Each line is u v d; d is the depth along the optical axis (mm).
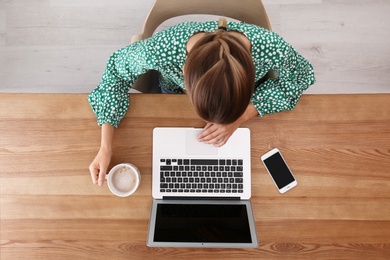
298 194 1159
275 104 1151
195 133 1175
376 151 1175
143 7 1983
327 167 1170
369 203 1155
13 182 1149
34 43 1955
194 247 1129
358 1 1996
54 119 1171
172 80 1271
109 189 1155
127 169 1151
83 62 1950
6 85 1933
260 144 1178
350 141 1178
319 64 1978
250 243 1066
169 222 1100
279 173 1164
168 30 1077
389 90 1972
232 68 807
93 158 1166
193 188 1152
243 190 1154
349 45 1982
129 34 1969
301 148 1177
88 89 1940
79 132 1171
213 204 1137
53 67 1947
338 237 1140
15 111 1166
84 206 1148
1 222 1135
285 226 1144
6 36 1957
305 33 1984
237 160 1163
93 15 1972
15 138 1161
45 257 1127
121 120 1178
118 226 1143
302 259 1130
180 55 1068
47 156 1162
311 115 1185
